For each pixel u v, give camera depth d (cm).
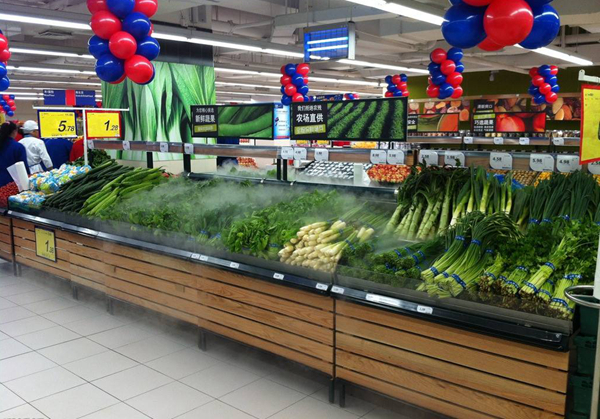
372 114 451
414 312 287
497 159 376
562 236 279
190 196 486
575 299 204
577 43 1546
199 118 645
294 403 340
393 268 304
